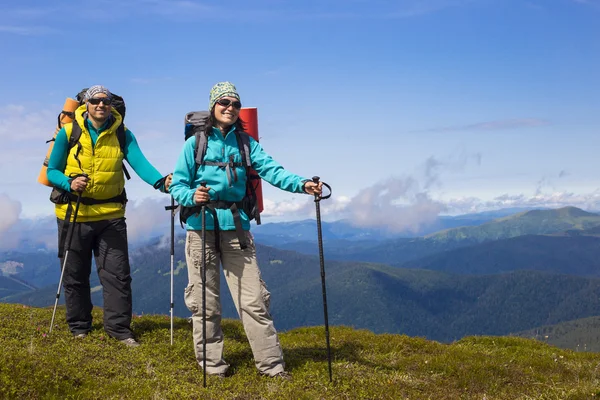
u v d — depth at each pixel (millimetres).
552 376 5164
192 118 4484
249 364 4711
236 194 4371
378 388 4301
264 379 4328
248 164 4379
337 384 4309
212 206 4320
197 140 4379
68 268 5199
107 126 5164
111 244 5219
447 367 5023
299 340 6227
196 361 4680
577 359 6176
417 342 5957
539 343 7270
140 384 4086
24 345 4781
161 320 6199
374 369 4812
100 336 5145
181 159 4402
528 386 4809
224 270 4453
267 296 4418
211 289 4445
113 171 5180
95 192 5145
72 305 5242
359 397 4133
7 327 5230
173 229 5312
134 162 5277
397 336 6363
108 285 5195
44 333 5156
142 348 5008
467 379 4797
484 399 4336
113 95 5227
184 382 4234
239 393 4062
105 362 4488
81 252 5211
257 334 4410
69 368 4160
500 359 5578
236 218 4312
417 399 4203
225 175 4332
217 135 4391
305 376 4418
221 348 4516
